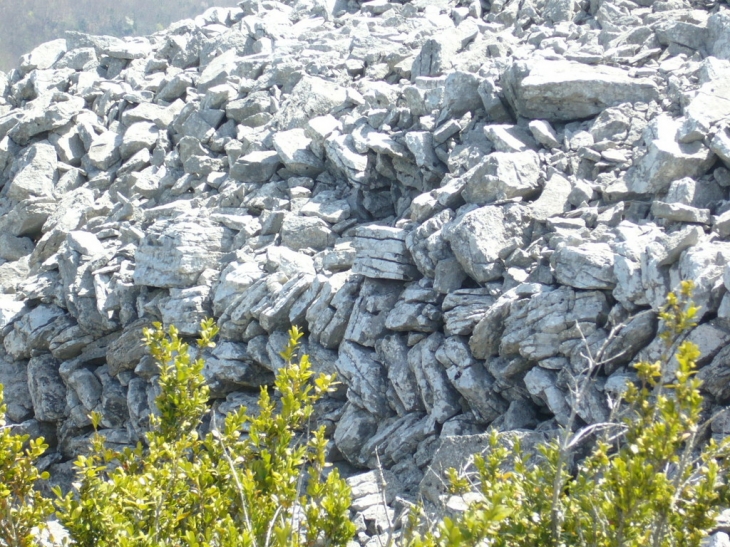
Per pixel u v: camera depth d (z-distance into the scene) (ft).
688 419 15.98
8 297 58.23
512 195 38.70
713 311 29.25
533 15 61.52
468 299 36.22
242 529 18.35
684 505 16.93
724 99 39.55
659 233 33.96
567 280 33.06
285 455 19.90
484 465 18.84
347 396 38.81
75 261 54.60
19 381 55.11
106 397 50.39
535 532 17.20
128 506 19.04
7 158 70.03
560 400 31.19
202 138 61.41
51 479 51.42
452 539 14.74
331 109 57.26
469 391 34.53
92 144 65.92
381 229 40.29
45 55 83.05
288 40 72.38
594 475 18.04
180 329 46.57
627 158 39.37
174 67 75.15
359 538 30.99
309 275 42.98
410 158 47.34
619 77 43.39
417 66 57.52
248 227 49.29
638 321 30.42
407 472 35.27
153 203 60.13
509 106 46.24
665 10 54.29
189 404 21.85
